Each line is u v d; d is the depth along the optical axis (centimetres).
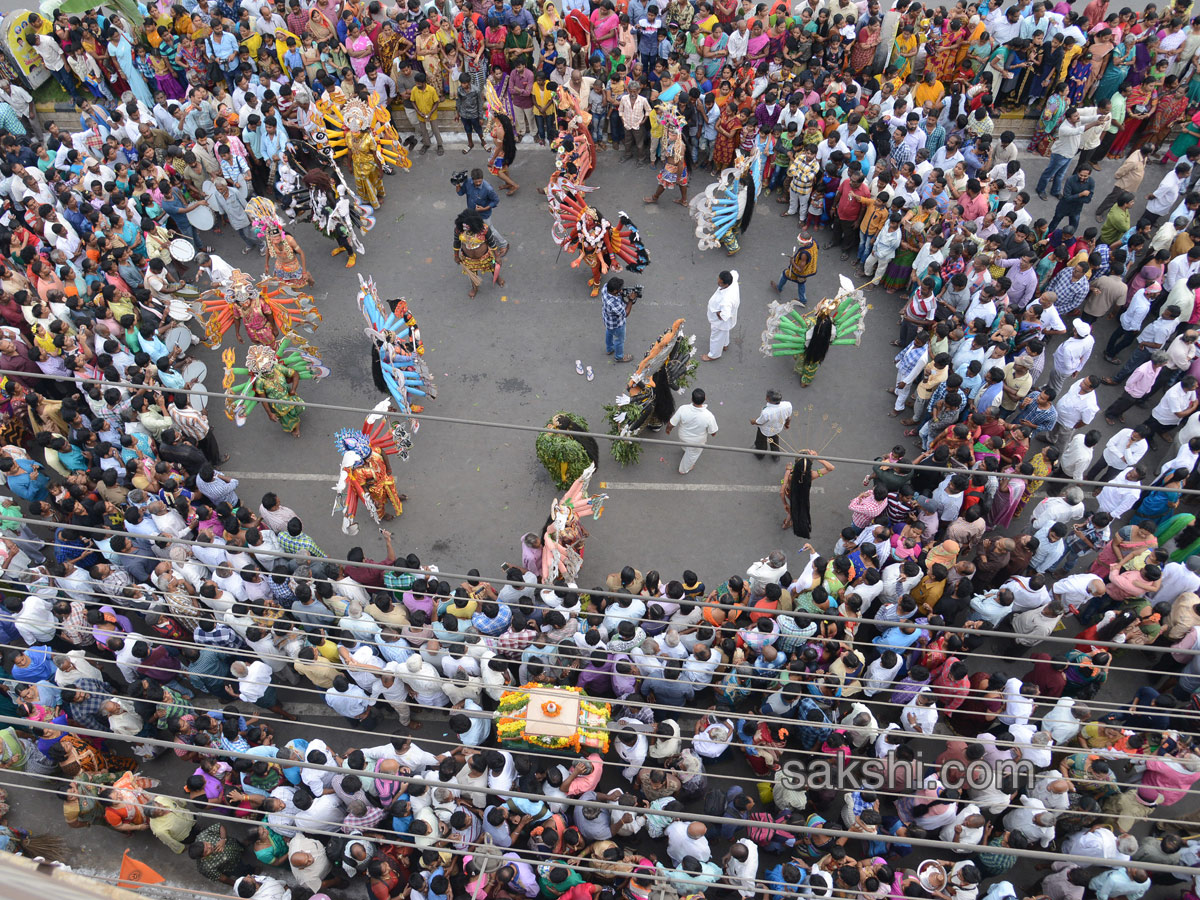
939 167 1830
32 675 1169
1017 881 1138
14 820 1184
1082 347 1470
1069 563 1368
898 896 945
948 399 1412
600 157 2111
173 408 1404
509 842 1052
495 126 1870
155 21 2105
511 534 1468
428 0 2166
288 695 1298
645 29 2123
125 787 1107
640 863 1019
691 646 1189
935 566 1212
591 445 1483
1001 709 1164
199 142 1795
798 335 1577
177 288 1675
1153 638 1205
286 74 2109
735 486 1532
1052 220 1884
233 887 1117
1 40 2108
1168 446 1557
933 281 1547
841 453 1570
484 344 1730
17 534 1328
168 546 1266
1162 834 1116
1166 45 2019
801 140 1883
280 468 1559
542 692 829
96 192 1708
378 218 1975
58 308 1528
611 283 1565
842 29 2106
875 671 1161
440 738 1257
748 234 1939
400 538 1462
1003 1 2258
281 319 1583
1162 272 1595
